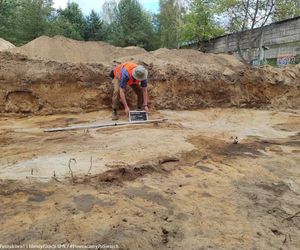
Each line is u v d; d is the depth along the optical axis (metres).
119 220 2.81
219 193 3.54
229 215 3.07
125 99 7.27
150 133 5.80
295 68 10.81
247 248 2.55
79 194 3.25
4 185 3.37
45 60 7.82
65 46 10.30
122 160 4.23
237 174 4.13
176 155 4.54
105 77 8.02
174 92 8.70
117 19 27.48
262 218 3.06
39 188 3.34
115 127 6.27
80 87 7.73
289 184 3.93
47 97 7.47
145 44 26.53
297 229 2.89
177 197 3.36
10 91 7.18
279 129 6.93
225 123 7.38
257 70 10.11
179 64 9.34
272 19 14.70
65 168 3.91
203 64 10.18
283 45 13.50
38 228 2.62
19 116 7.09
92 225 2.71
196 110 8.68
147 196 3.32
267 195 3.58
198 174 4.04
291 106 10.05
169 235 2.66
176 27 23.77
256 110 9.23
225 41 17.61
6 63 7.41
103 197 3.21
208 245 2.56
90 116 7.28
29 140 5.25
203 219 2.96
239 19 15.33
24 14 19.05
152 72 8.61
